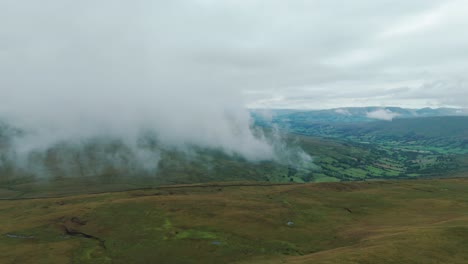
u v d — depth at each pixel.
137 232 135.62
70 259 110.25
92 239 131.00
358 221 145.38
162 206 174.50
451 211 157.75
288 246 113.62
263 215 155.38
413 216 149.75
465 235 88.12
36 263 107.44
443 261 71.88
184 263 103.50
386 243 84.81
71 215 164.62
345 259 73.25
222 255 108.00
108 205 179.62
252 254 107.44
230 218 150.62
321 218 152.50
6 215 182.25
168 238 126.31
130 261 107.44
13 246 125.06
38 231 143.38
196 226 139.88
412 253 76.06
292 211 164.12
